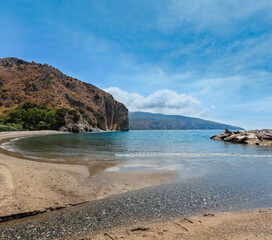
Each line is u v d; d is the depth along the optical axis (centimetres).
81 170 1058
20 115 8781
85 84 17312
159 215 498
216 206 566
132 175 955
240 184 809
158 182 833
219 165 1259
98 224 444
